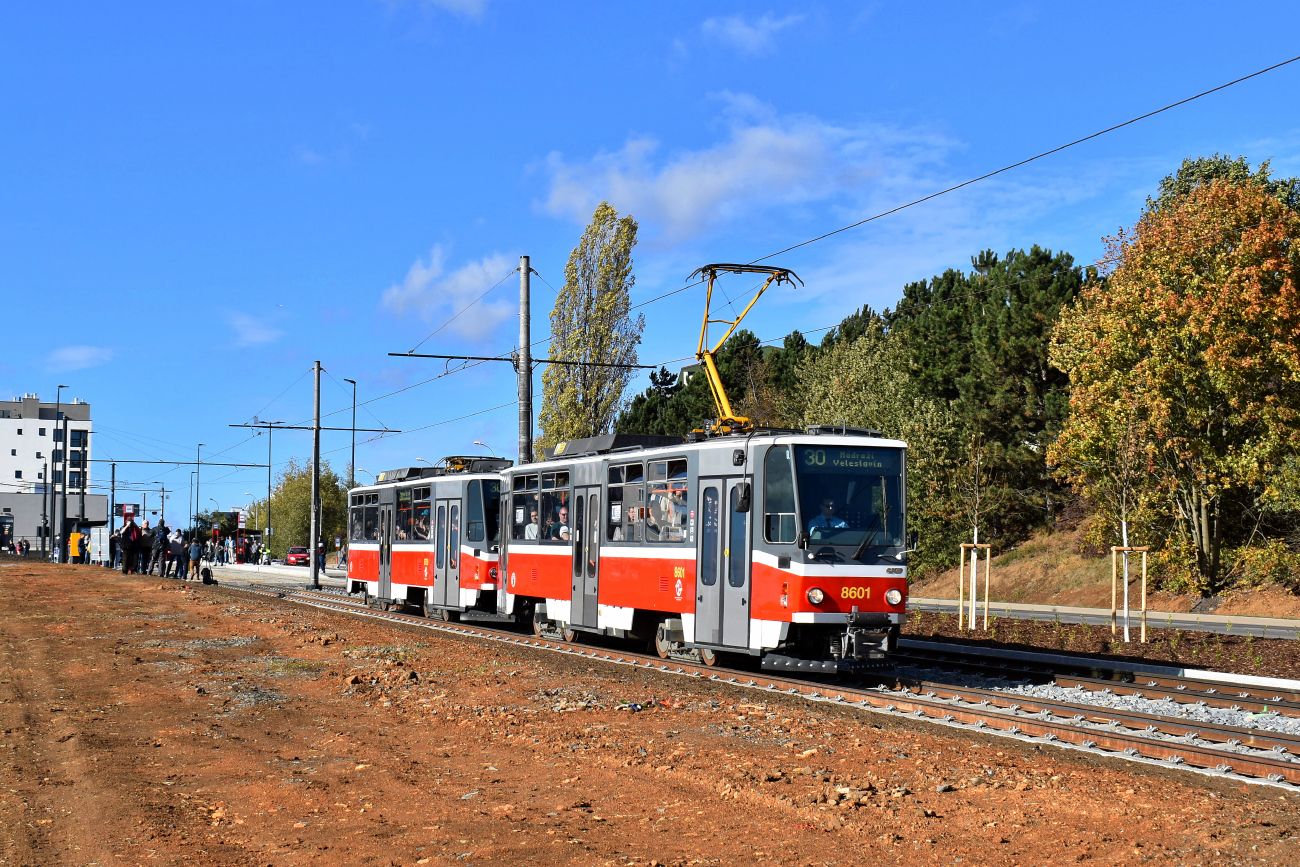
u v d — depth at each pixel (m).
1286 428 30.70
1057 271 48.44
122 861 7.04
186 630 21.84
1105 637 23.36
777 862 7.02
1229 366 30.45
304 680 15.39
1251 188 31.58
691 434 18.95
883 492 16.66
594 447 21.50
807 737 11.27
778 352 70.62
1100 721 12.73
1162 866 6.93
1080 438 32.09
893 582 16.36
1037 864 6.98
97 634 21.03
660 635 19.44
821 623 15.94
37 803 8.50
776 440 16.59
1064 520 46.47
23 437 141.62
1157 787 9.06
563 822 7.95
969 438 46.78
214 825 7.91
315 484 44.62
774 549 16.34
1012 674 17.31
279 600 33.22
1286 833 7.64
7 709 12.73
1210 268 32.09
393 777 9.41
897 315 65.62
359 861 7.00
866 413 48.56
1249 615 31.48
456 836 7.57
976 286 56.09
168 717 12.34
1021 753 10.80
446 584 27.30
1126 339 32.34
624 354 49.66
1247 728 12.38
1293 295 30.09
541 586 22.92
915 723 12.77
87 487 125.12
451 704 13.27
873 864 7.00
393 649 19.14
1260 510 34.56
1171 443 32.22
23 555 78.88
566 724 11.99
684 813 8.21
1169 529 35.69
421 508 29.12
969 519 45.66
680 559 18.30
